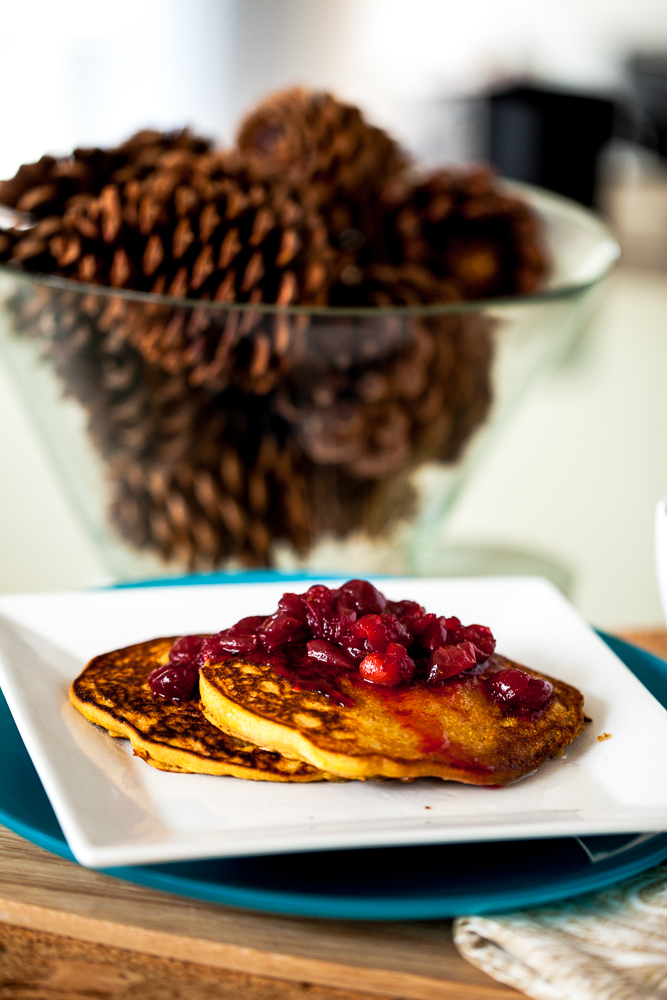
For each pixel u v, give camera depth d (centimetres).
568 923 61
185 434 85
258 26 249
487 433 90
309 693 66
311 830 61
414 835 60
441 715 66
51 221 82
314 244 83
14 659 69
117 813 62
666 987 59
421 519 92
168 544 89
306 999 60
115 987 61
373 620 68
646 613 113
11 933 62
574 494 136
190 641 70
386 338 82
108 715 66
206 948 61
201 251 81
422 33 251
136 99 250
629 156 224
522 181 165
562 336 90
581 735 68
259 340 82
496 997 60
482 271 90
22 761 66
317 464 86
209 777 64
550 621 75
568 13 247
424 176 92
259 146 92
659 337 179
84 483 90
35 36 243
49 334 83
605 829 62
